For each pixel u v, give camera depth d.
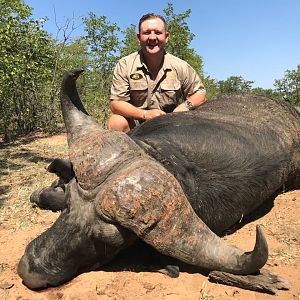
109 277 1.17
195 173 1.31
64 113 1.30
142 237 1.06
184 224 1.08
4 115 4.42
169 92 1.95
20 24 3.94
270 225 1.62
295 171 1.90
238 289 1.14
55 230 1.12
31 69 4.24
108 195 1.06
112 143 1.14
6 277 1.21
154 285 1.15
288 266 1.31
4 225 1.64
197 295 1.12
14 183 2.27
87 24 5.09
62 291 1.12
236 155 1.46
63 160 1.27
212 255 1.10
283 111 1.94
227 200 1.41
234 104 1.88
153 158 1.21
